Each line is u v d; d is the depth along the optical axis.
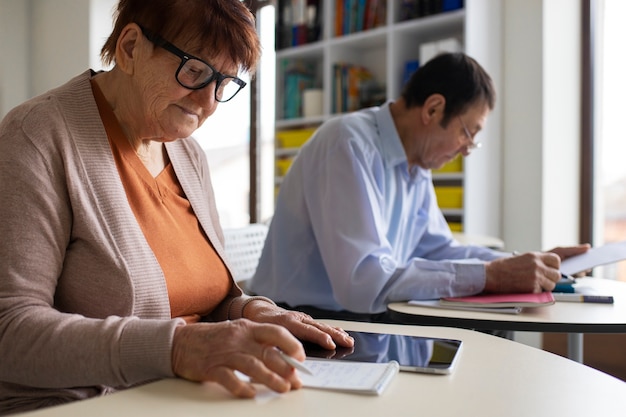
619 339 2.77
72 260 0.95
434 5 3.10
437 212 2.13
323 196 1.67
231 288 1.19
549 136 3.19
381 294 1.52
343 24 3.45
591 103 3.29
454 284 1.47
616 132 3.24
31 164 0.91
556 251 1.84
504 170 3.30
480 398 0.69
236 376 0.69
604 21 3.26
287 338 0.72
